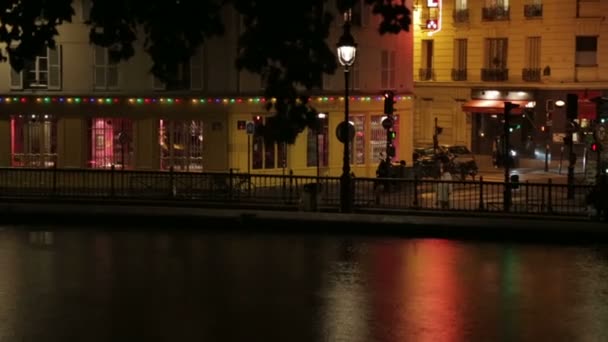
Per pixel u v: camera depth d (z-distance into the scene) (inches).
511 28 2351.1
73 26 1667.1
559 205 1148.5
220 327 587.2
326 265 816.3
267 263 822.5
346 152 1144.8
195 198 1227.9
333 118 1800.0
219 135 1680.6
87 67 1681.8
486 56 2394.2
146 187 1242.6
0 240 948.0
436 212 1132.5
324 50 422.6
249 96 1683.1
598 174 1208.2
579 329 595.2
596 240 961.5
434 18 2418.8
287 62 421.1
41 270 782.5
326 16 420.5
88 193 1242.0
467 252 897.5
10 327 586.2
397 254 880.9
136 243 933.8
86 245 918.4
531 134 2320.4
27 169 1238.3
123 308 639.8
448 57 2449.6
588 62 2261.3
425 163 1870.1
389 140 1544.0
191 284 725.9
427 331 584.1
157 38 430.0
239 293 692.1
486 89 2384.4
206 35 432.1
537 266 824.9
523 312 641.6
